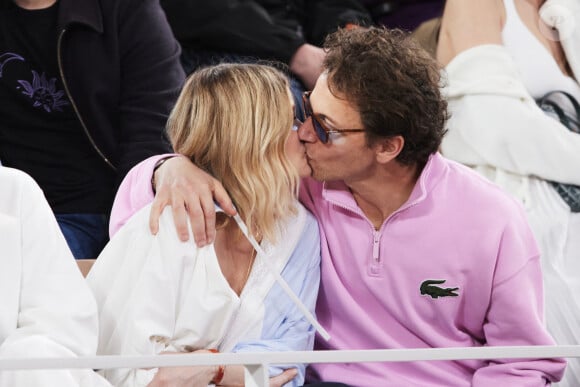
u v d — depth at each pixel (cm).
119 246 625
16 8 835
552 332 801
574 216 892
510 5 962
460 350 528
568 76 973
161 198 619
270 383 619
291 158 645
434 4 1078
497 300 654
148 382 591
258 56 985
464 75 930
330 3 1062
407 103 621
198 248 616
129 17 855
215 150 634
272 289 645
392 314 672
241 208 638
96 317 587
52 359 480
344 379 670
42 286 581
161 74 862
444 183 662
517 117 905
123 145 843
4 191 599
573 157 898
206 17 970
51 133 845
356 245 669
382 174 648
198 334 614
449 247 653
